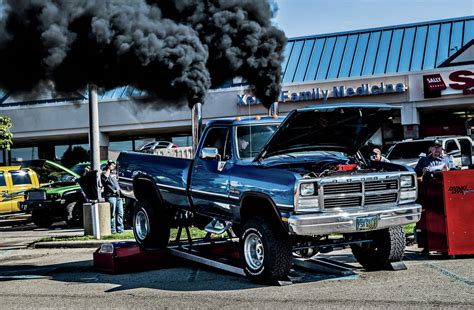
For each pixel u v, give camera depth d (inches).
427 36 1044.5
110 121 1064.8
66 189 698.2
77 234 566.6
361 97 941.8
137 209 377.7
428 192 347.3
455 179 340.2
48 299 282.7
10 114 1113.4
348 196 278.5
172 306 254.4
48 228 714.8
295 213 270.2
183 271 347.9
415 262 335.3
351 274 305.0
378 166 315.9
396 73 926.4
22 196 783.1
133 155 385.1
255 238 293.1
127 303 265.1
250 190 292.4
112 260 347.3
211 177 320.8
